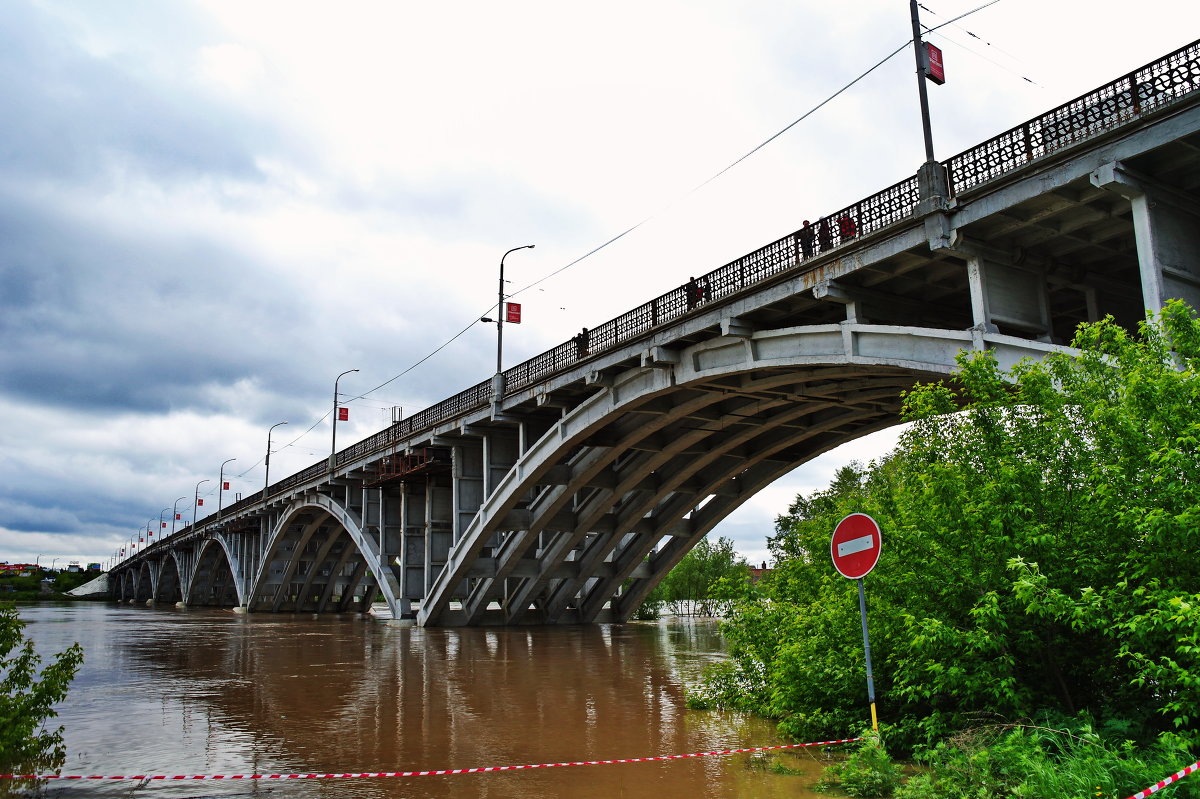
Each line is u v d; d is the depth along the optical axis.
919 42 17.75
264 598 76.75
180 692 17.34
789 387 26.98
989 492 9.77
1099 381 9.86
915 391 11.34
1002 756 8.23
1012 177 15.62
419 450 42.56
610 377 29.02
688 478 36.78
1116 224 16.19
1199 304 14.24
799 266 20.64
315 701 15.94
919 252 18.11
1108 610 8.59
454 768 10.11
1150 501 8.60
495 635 35.69
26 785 9.13
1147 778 7.27
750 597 14.95
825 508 19.09
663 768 9.88
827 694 11.62
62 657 10.12
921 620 9.95
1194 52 13.03
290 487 62.66
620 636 34.91
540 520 35.62
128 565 146.75
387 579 45.00
